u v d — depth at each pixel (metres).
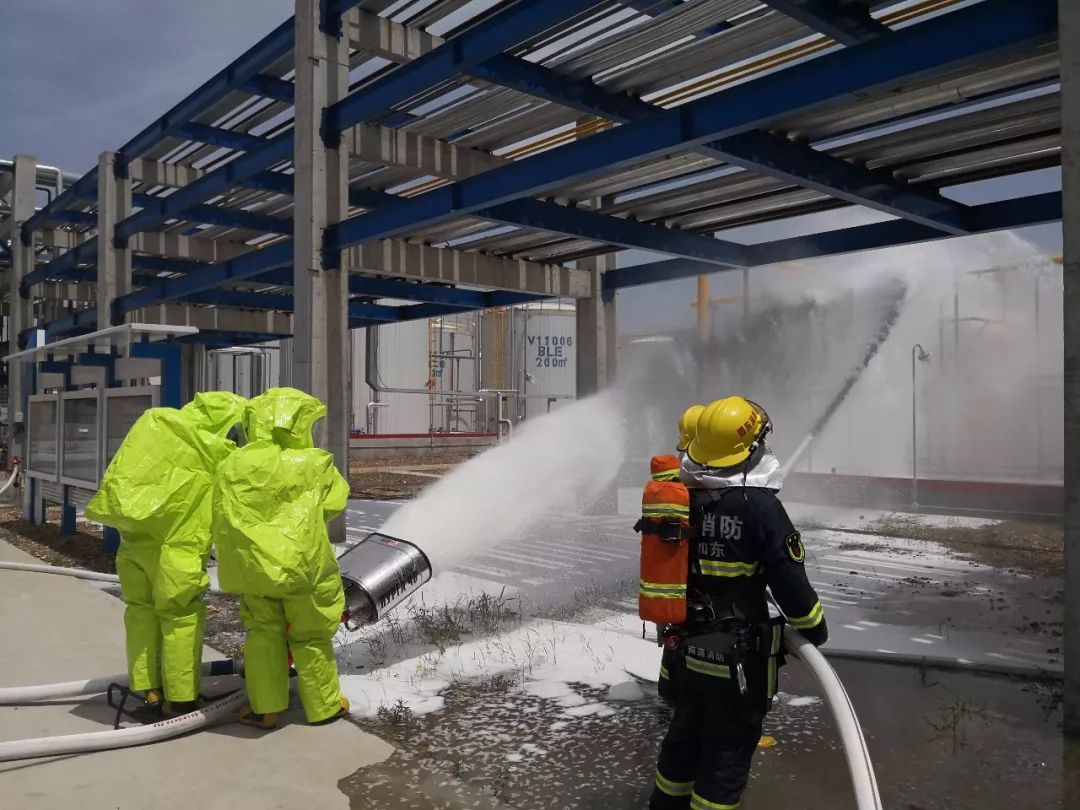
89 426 10.13
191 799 3.53
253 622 4.21
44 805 3.46
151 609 4.50
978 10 5.44
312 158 10.31
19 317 22.86
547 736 4.24
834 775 3.78
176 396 8.85
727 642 2.90
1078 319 4.29
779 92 6.46
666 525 2.96
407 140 11.05
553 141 11.34
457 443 33.12
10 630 6.29
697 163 9.51
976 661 5.41
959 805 3.50
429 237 12.52
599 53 8.12
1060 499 12.88
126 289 16.98
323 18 10.43
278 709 4.26
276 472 4.04
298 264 10.52
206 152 16.38
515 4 7.77
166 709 4.48
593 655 5.62
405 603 7.15
